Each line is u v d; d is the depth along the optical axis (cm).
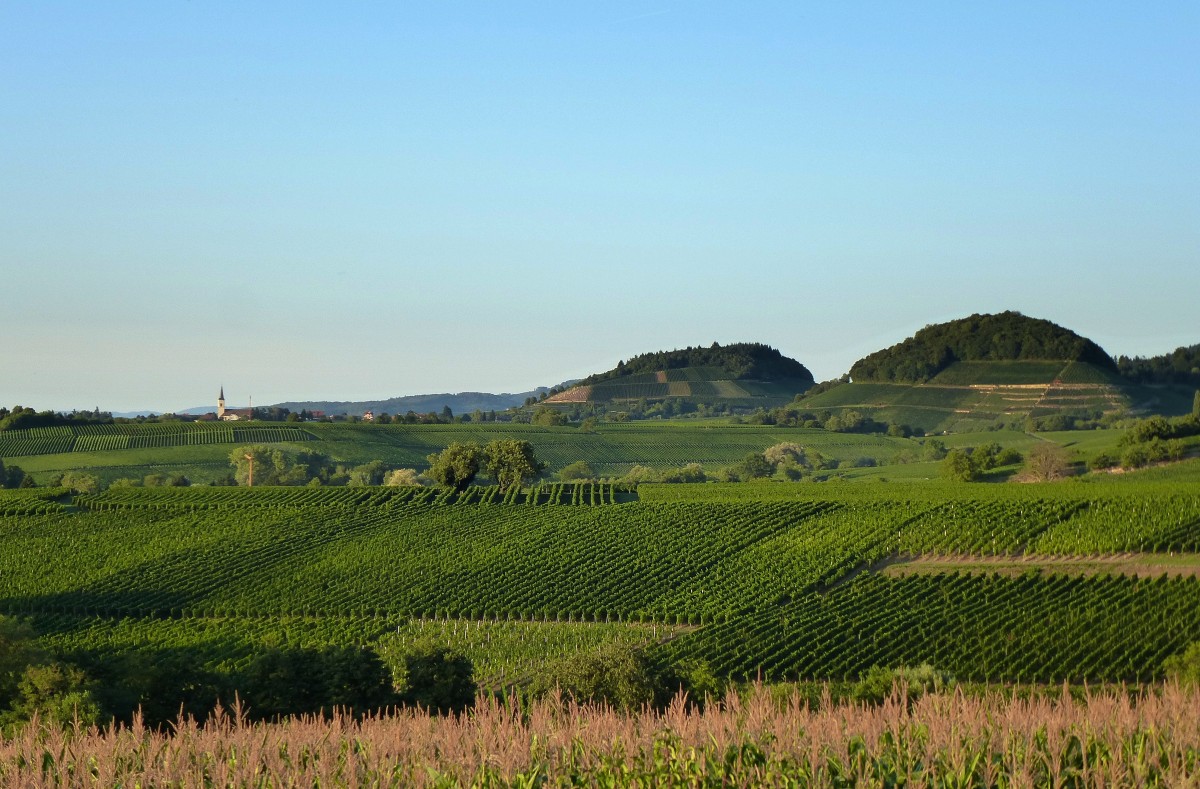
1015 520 12288
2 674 5706
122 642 9394
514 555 12238
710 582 10919
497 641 9244
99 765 2333
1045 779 2073
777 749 2184
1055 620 8644
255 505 15050
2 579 11831
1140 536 11019
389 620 10094
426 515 14312
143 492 16062
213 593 11200
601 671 5762
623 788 2152
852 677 7694
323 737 2502
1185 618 8275
